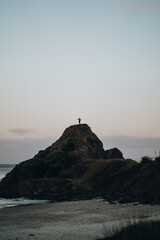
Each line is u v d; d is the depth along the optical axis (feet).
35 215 113.19
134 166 190.08
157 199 133.08
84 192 183.11
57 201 164.86
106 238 59.21
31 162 231.91
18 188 204.64
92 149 265.95
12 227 88.89
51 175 220.64
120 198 152.97
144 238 51.60
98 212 111.75
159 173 163.53
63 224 90.79
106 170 202.39
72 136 272.10
